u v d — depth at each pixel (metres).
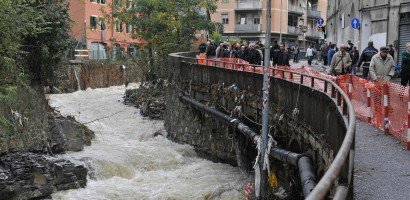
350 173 4.83
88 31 47.12
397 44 26.14
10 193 13.01
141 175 16.66
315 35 75.38
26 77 16.47
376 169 8.10
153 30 33.66
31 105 16.66
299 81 13.01
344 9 37.19
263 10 63.62
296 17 70.12
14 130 15.20
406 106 9.94
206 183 15.57
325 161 9.13
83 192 14.25
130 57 44.69
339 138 7.82
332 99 8.93
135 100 32.59
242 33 64.88
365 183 7.25
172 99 24.20
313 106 10.80
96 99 35.28
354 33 32.25
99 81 43.31
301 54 62.06
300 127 11.89
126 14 35.38
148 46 34.22
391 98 11.10
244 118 16.88
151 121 27.34
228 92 18.22
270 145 11.88
